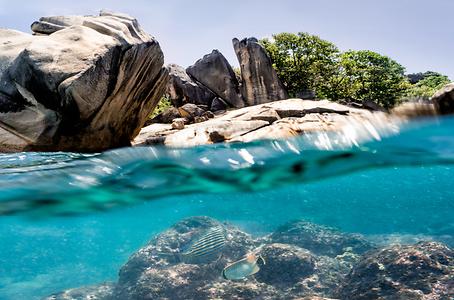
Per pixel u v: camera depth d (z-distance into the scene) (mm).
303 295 5980
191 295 6234
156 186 8820
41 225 9078
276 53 33406
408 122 14773
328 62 33875
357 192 10008
